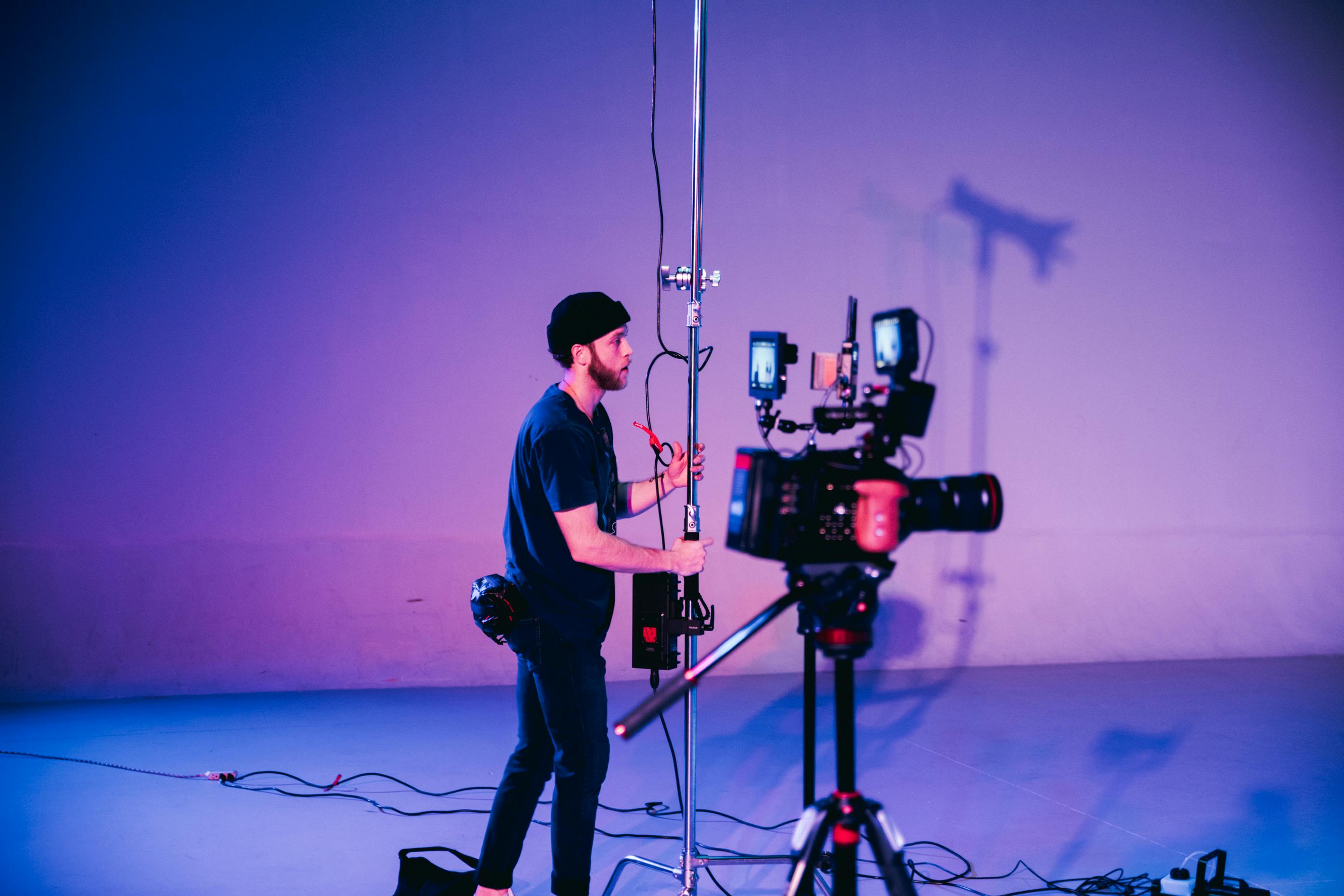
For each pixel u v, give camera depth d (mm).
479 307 5090
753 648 5367
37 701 4711
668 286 2510
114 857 2812
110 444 4789
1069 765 3793
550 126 5148
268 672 4918
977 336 5582
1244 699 4840
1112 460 5758
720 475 5293
